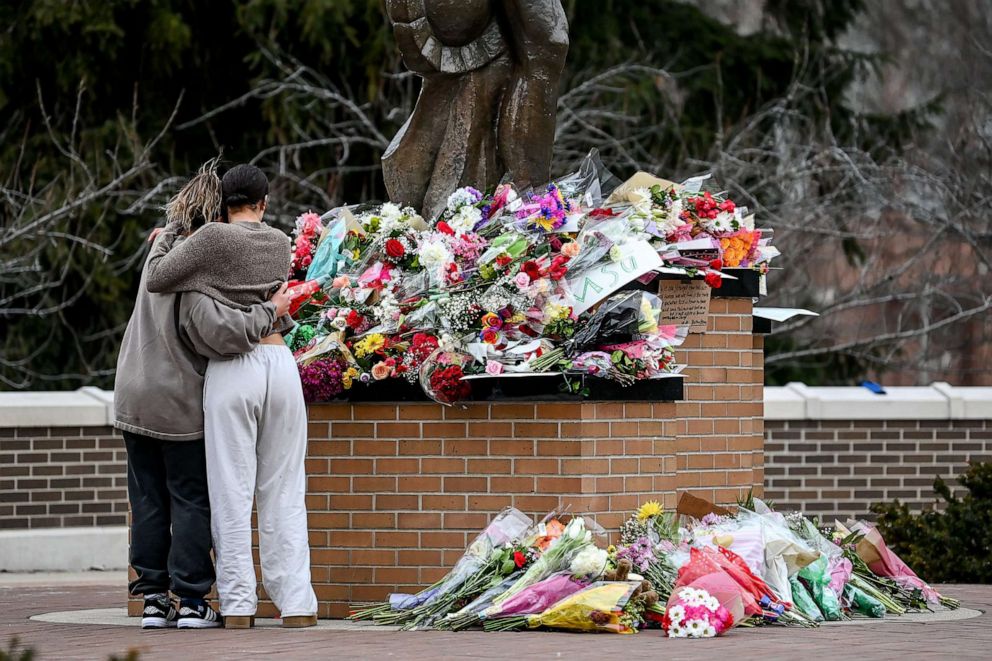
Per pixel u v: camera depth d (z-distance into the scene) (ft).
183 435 54.29
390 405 58.80
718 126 153.38
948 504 90.58
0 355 151.23
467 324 58.90
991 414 104.99
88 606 67.92
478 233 61.72
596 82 151.12
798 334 167.53
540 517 57.36
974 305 176.65
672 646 48.11
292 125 147.84
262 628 54.29
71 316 154.92
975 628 54.60
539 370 57.41
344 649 47.11
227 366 54.13
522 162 65.00
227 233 53.88
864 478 104.12
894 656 45.55
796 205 149.28
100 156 147.84
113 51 149.07
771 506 64.18
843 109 165.89
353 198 156.15
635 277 59.31
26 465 92.68
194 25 153.99
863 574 61.82
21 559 91.40
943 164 159.12
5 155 149.59
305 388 58.70
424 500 58.44
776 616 55.01
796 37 167.43
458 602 54.49
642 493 59.06
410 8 64.18
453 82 65.46
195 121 145.89
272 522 54.44
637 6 163.63
